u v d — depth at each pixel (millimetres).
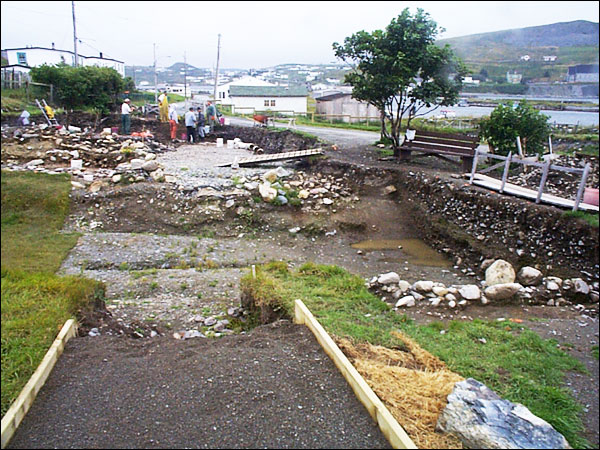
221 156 19984
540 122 14945
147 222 12125
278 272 8133
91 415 3775
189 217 12289
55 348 4715
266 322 6688
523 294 7801
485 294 7750
